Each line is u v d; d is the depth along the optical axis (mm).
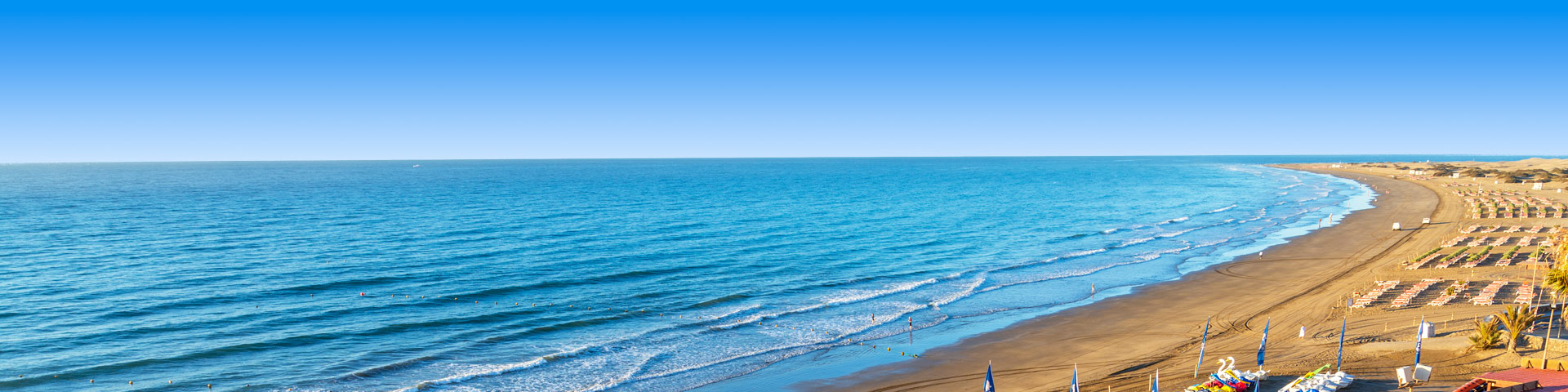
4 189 176500
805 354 42500
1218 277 65000
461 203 138875
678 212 122562
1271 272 66875
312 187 189000
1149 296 57188
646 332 46750
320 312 50594
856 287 61125
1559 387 30625
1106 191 182125
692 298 55906
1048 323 49375
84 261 70000
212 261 70125
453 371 39062
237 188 183875
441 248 78875
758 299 56094
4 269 65938
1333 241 86500
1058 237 93625
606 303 54031
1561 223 91688
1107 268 70250
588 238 88125
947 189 188125
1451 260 65375
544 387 36719
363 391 35875
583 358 41406
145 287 58062
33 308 51188
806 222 107750
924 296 57688
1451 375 34188
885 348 43594
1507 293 51469
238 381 37031
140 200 141875
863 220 110688
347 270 65562
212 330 45969
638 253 76562
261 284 59406
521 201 143625
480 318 49562
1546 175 181500
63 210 120688
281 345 43125
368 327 47031
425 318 49188
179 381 36969
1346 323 46344
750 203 142875
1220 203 145500
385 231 93375
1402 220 105062
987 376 27984
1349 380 33438
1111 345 43938
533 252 77000
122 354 41000
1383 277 60812
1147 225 106750
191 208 124562
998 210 130000
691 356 41938
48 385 36156
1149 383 36344
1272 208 133875
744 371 39500
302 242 83562
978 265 71812
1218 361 39281
